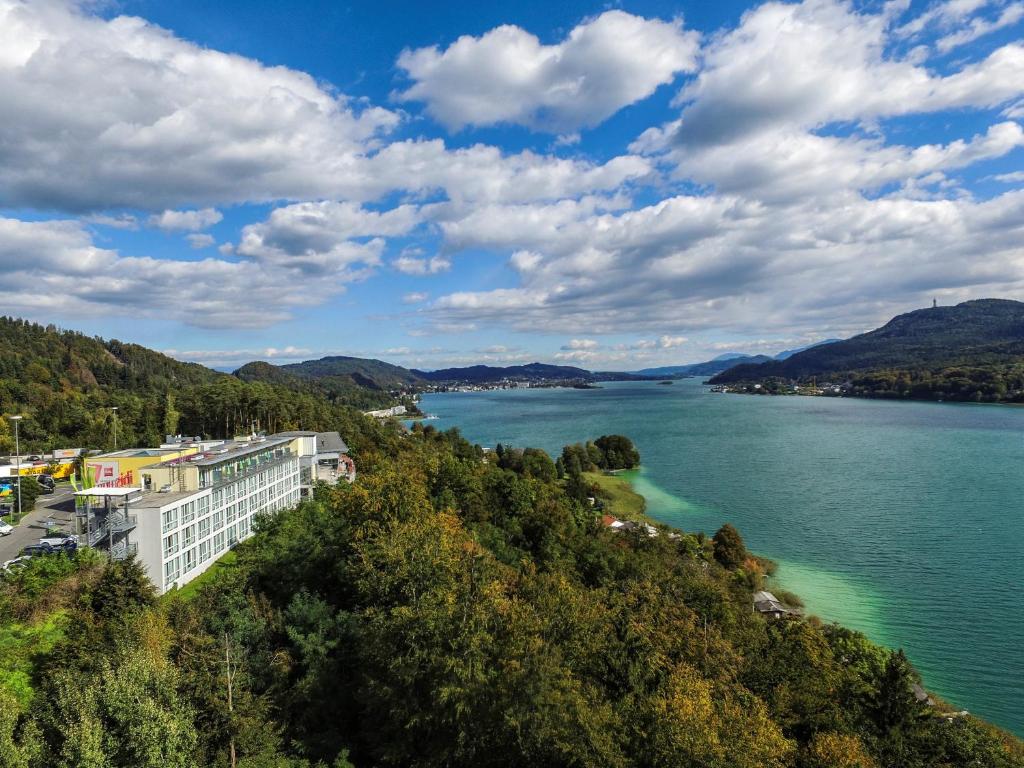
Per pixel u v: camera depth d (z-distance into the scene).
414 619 37.78
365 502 59.94
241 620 43.38
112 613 39.22
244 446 91.25
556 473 179.88
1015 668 70.19
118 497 60.91
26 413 153.62
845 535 117.94
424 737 36.50
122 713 26.94
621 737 34.62
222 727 31.78
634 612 60.28
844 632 68.75
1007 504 135.50
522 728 33.34
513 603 42.75
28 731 26.20
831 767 38.31
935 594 89.94
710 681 42.47
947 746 46.94
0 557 63.31
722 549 101.62
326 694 40.72
